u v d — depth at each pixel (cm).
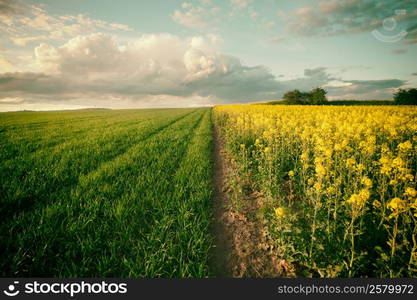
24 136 1324
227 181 653
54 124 2220
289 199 492
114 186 521
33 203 435
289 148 773
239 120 1188
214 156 990
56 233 336
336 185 396
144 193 505
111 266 294
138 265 295
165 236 360
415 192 293
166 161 781
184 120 2678
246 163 703
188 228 386
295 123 983
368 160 573
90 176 580
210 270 320
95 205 421
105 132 1510
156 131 1641
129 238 348
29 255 293
